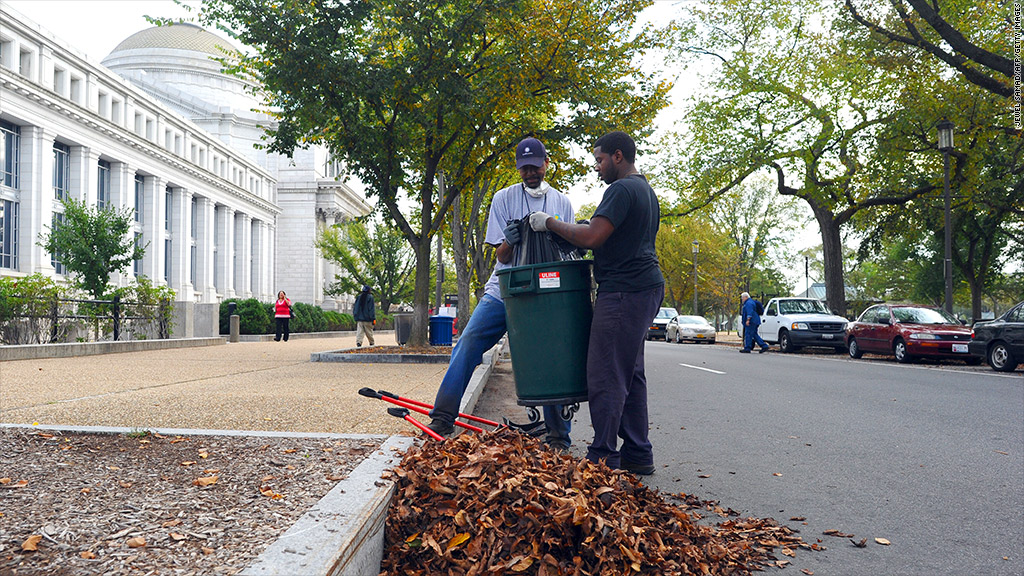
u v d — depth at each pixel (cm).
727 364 1634
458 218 2436
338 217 7869
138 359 1470
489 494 293
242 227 6725
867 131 2391
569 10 1462
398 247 5731
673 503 421
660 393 1012
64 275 4141
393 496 302
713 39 2541
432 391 818
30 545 233
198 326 2533
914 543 362
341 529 244
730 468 521
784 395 984
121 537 245
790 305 2495
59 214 4188
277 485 318
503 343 1709
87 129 4347
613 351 421
